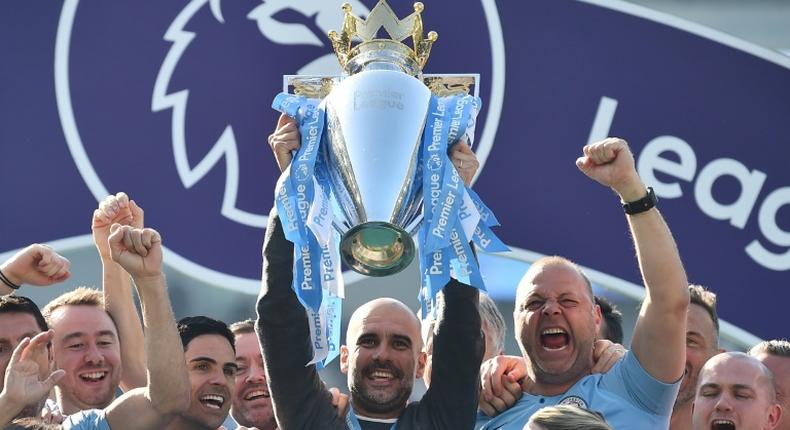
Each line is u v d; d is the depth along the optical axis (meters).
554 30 32.22
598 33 32.22
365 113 19.67
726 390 23.73
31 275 25.30
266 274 21.69
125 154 31.95
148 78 32.16
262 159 31.98
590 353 24.02
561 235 31.62
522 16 32.22
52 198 31.84
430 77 20.92
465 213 19.69
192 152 32.00
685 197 31.92
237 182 31.92
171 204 31.84
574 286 24.03
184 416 24.88
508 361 24.64
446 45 32.16
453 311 22.00
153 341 22.23
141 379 26.33
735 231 31.78
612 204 31.59
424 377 25.91
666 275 22.55
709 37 32.25
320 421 22.30
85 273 32.47
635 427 22.97
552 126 31.94
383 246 19.16
